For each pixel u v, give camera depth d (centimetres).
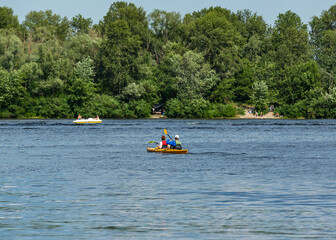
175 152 10088
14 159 8950
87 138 14712
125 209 4709
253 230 3988
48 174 6975
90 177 6706
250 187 5878
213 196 5322
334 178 6575
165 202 5022
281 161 8631
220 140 13988
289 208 4728
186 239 3750
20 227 4066
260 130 19275
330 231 3941
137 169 7538
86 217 4400
